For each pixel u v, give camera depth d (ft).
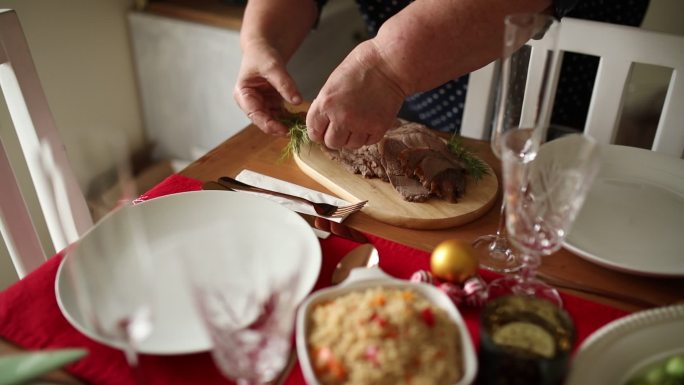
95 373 2.12
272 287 1.96
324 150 3.61
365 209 3.12
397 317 1.92
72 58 6.20
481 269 2.70
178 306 2.33
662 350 2.06
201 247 1.96
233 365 1.82
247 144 3.86
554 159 2.50
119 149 2.29
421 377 1.79
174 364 2.16
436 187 3.17
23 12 5.50
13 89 3.33
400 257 2.78
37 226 6.12
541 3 3.06
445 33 3.05
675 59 3.87
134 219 2.72
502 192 3.37
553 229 2.28
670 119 4.04
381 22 4.99
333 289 2.11
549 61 2.48
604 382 1.97
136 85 7.29
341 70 3.20
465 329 1.96
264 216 2.88
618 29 3.96
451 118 5.19
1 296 2.46
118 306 1.98
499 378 1.87
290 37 4.09
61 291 2.31
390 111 3.26
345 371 1.82
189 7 6.59
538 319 2.03
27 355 1.95
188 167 3.55
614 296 2.56
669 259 2.71
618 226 2.94
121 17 6.72
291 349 2.22
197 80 6.90
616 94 4.14
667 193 3.18
